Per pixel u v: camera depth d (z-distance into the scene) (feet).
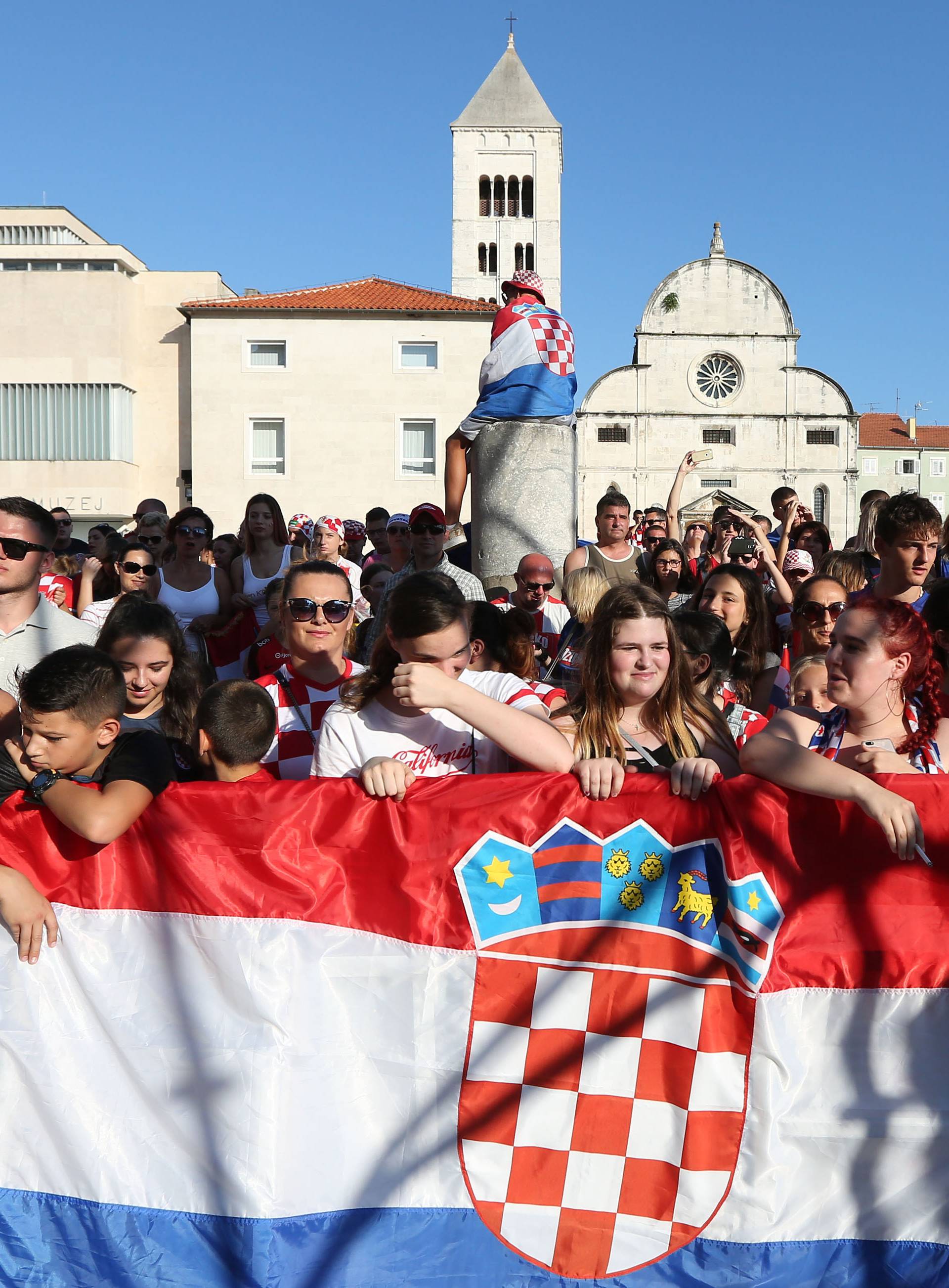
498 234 191.11
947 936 9.12
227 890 9.59
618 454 161.99
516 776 9.50
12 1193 9.62
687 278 161.58
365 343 120.16
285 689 13.88
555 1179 9.16
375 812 9.57
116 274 125.90
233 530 120.47
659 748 10.93
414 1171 9.27
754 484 160.97
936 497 248.73
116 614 13.28
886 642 9.80
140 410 129.08
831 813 9.21
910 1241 8.93
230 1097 9.44
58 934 9.72
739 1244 8.95
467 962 9.40
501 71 195.31
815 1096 9.07
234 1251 9.28
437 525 21.40
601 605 11.26
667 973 9.27
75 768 9.78
